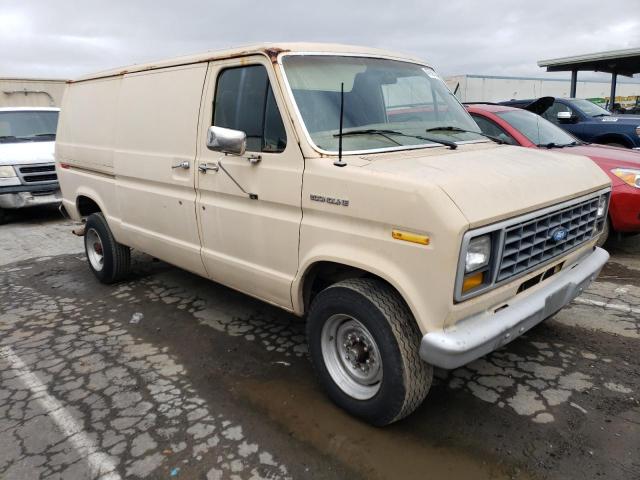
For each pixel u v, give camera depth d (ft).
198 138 12.41
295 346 13.43
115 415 10.63
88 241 18.93
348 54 11.84
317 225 9.81
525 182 9.25
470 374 11.68
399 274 8.56
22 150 30.89
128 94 14.94
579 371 11.67
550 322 14.11
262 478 8.75
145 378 12.06
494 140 12.89
